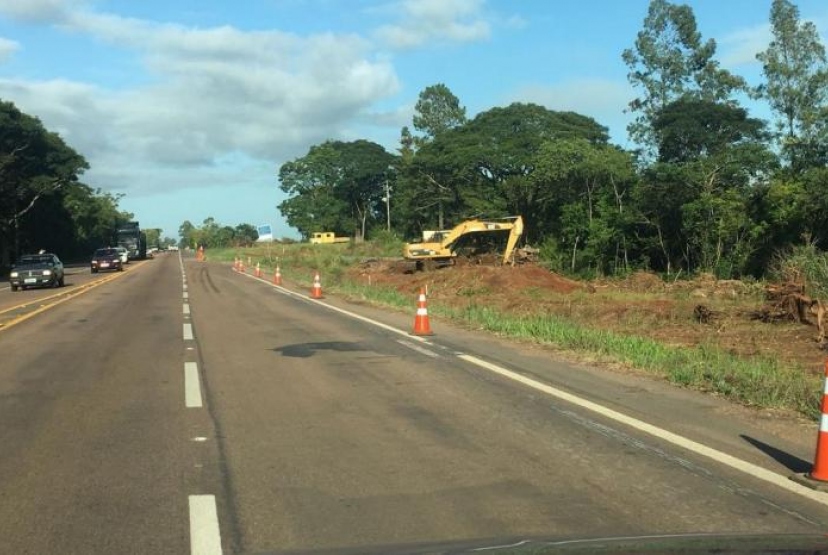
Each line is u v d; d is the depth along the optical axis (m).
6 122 71.56
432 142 77.69
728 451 6.81
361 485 5.88
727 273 39.44
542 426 7.77
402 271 43.69
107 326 17.92
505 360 12.16
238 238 184.88
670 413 8.35
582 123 75.00
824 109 43.12
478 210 66.75
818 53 48.59
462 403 8.91
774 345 16.11
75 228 109.31
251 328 17.22
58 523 5.08
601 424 7.84
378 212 135.38
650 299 28.16
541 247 53.16
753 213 39.66
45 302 26.17
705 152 47.72
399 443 7.13
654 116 51.84
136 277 45.84
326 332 16.23
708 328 19.11
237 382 10.37
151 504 5.45
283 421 8.05
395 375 10.83
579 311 22.97
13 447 7.04
